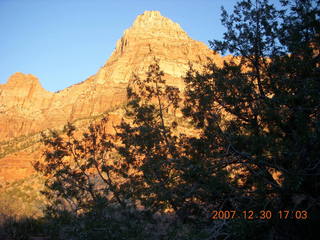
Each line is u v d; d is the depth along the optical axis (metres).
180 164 13.84
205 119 14.50
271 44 15.04
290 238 11.35
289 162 11.69
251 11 15.40
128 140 16.41
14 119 180.88
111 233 13.87
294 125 12.20
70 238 14.95
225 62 15.79
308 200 11.82
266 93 14.56
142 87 17.80
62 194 16.86
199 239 11.26
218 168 13.13
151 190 13.88
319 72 13.07
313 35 14.12
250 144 12.34
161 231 13.72
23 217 30.95
